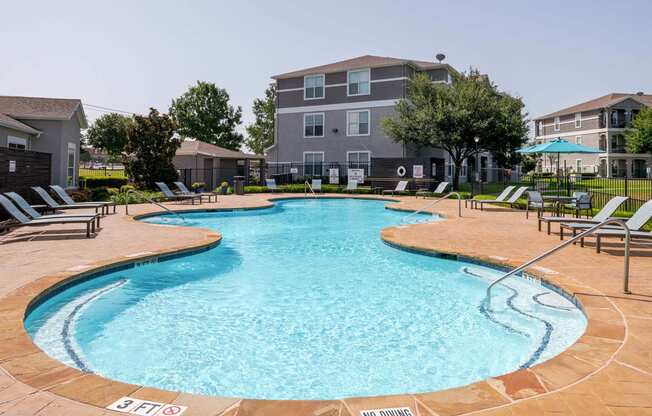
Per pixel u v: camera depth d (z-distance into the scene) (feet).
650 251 26.94
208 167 114.83
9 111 63.31
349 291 21.72
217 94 179.11
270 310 18.81
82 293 20.58
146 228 36.63
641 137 132.16
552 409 8.73
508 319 17.79
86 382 9.86
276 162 110.01
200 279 23.84
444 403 9.03
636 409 8.71
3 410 8.57
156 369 13.21
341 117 102.53
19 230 35.19
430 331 16.49
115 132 200.75
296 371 13.16
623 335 12.87
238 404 8.98
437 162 92.32
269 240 36.52
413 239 31.37
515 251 26.71
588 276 20.27
